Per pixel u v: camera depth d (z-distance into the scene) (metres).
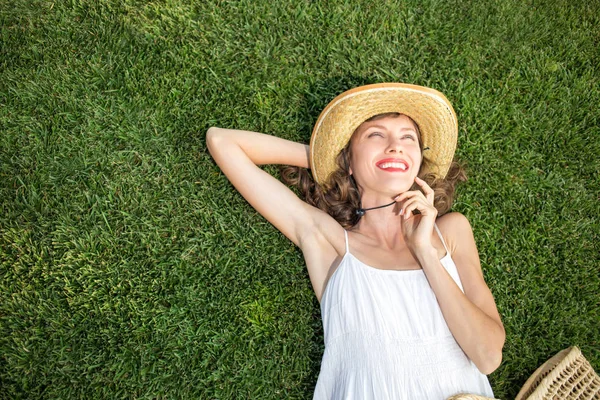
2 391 2.82
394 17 3.45
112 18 3.27
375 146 2.72
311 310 3.14
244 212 3.18
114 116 3.17
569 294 3.28
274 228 3.19
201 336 3.03
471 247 2.84
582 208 3.38
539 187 3.38
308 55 3.36
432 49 3.45
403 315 2.56
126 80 3.20
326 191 3.02
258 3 3.37
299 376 3.06
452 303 2.52
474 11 3.51
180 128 3.20
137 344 2.97
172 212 3.13
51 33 3.22
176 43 3.29
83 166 3.10
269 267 3.15
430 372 2.48
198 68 3.28
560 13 3.58
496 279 3.26
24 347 2.87
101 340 2.95
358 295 2.60
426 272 2.60
